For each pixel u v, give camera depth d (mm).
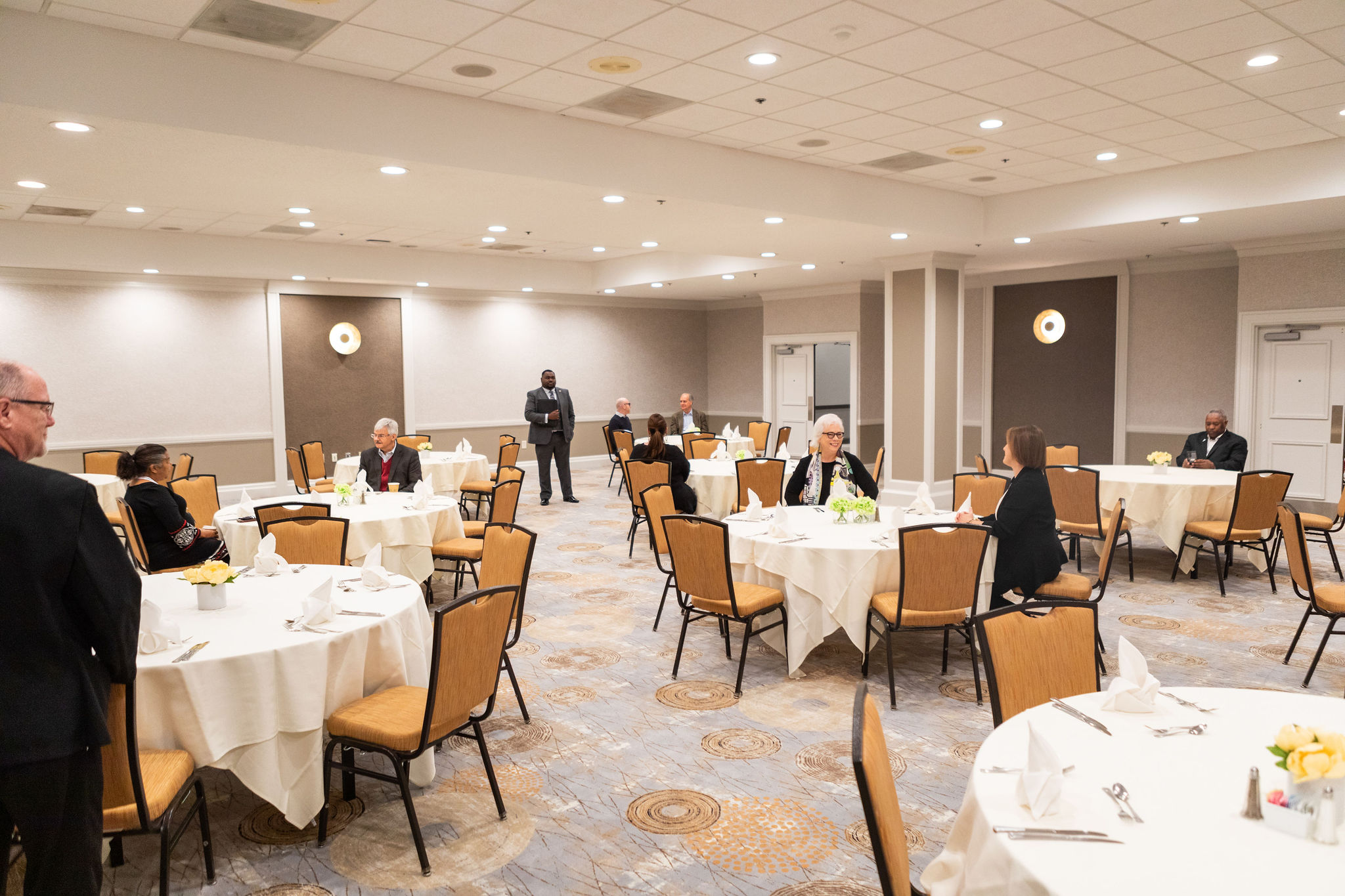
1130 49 4801
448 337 13805
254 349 11984
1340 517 6547
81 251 9773
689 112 5910
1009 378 13055
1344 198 6879
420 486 6191
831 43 4660
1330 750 1638
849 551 4465
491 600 3016
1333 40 4707
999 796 1838
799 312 14375
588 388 15414
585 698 4441
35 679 1921
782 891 2756
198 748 2717
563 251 12625
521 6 4164
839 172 7711
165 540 5035
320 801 2980
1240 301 9617
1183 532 6707
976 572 4250
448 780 3529
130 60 4461
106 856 2889
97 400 10844
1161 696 2400
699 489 8523
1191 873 1537
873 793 1705
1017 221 8820
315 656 2926
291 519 4738
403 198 6754
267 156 5270
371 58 4855
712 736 3955
